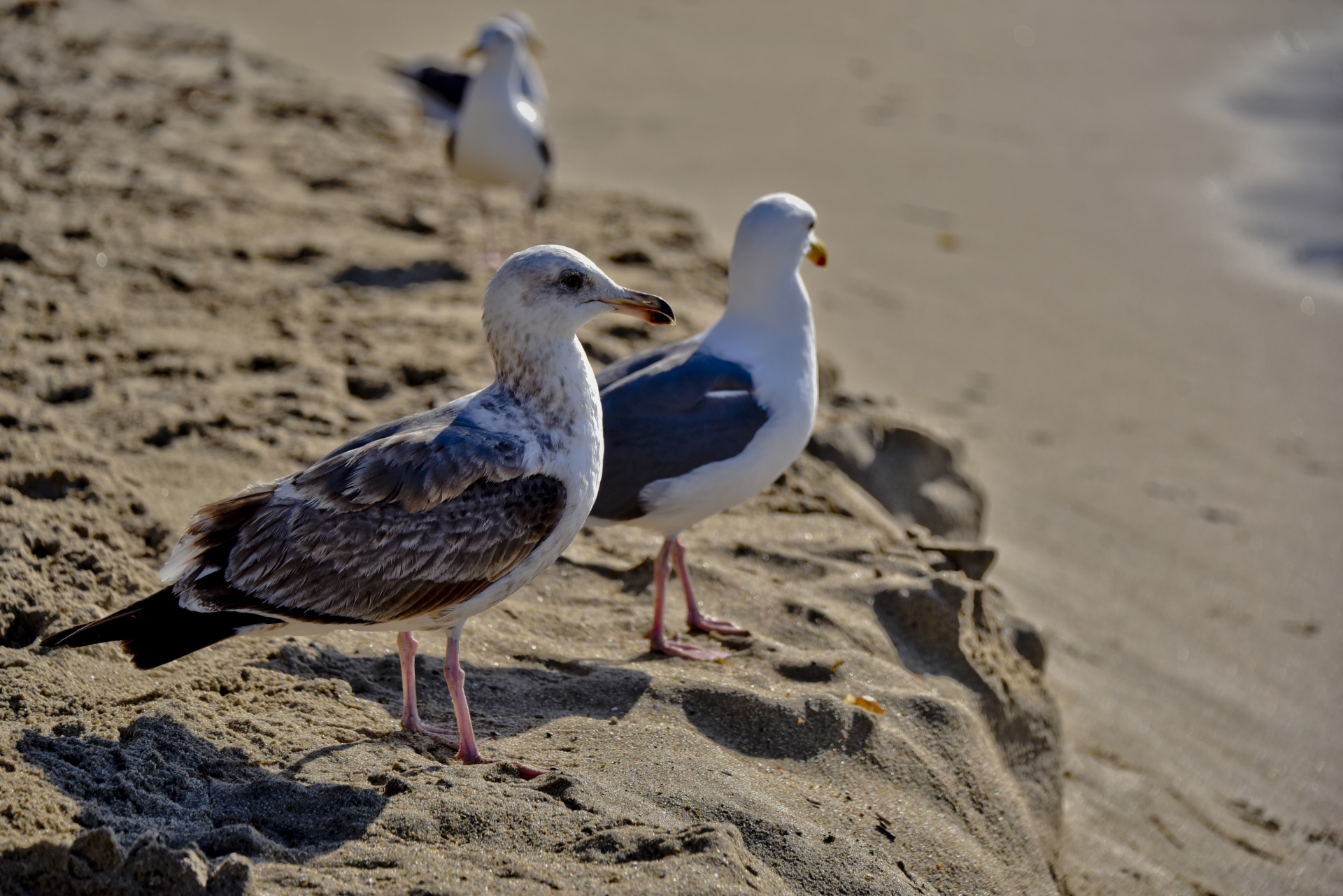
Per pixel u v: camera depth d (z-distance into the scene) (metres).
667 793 4.38
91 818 3.87
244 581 4.33
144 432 6.98
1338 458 10.56
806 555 6.60
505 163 10.66
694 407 5.91
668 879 3.80
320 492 4.42
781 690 5.36
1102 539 9.26
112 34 16.16
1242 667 8.00
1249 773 7.06
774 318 6.19
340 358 8.25
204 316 8.71
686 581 6.04
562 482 4.73
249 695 4.88
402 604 4.48
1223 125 18.88
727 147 16.14
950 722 5.35
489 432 4.66
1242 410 11.23
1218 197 16.20
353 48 18.50
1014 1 24.75
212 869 3.64
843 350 11.58
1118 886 5.92
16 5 16.47
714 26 21.61
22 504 5.65
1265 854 6.41
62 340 8.05
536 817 4.07
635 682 5.25
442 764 4.52
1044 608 8.40
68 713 4.57
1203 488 10.04
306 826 4.01
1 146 11.60
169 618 4.31
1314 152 17.94
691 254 11.01
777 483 7.33
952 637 6.04
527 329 4.72
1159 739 7.22
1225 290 13.67
